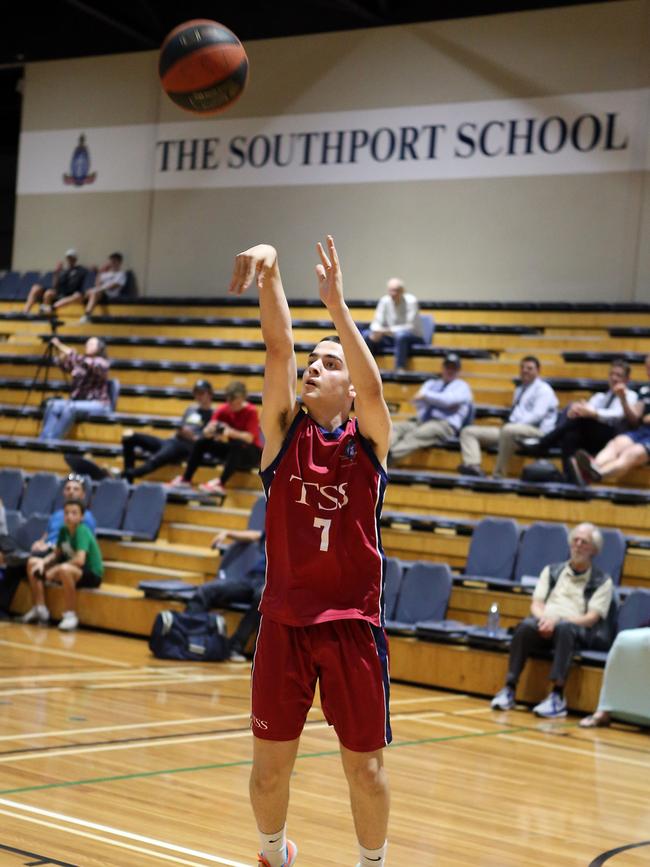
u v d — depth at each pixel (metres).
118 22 16.11
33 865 3.47
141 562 10.04
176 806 4.39
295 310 14.69
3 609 9.73
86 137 17.25
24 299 17.05
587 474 9.35
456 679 7.90
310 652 2.97
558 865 4.02
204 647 8.29
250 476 10.86
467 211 14.20
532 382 10.46
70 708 6.25
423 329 12.86
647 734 6.89
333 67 15.16
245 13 15.73
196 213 16.27
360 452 3.05
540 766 5.74
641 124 13.16
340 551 2.99
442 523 9.41
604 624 7.46
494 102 14.05
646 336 12.02
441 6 14.38
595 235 13.38
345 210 15.06
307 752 5.63
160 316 15.34
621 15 13.27
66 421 12.70
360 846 3.04
